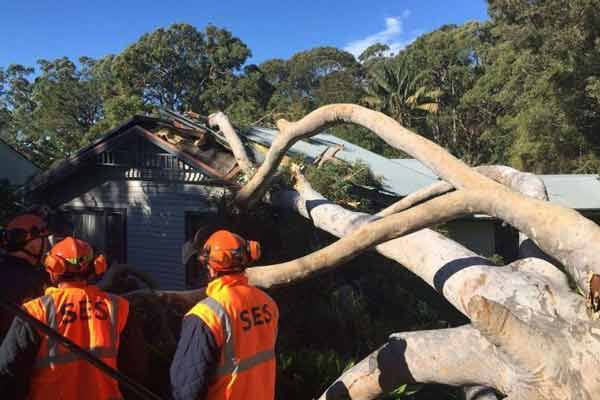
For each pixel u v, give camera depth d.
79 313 2.41
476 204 3.75
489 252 14.56
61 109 43.44
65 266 2.45
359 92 47.47
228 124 9.03
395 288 8.35
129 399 2.67
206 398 2.48
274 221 7.73
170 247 10.16
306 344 6.79
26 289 2.95
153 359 4.47
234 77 45.38
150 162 10.27
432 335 3.61
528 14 19.16
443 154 4.39
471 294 3.63
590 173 22.06
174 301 4.40
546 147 22.30
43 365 2.30
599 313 2.81
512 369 3.07
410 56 40.41
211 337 2.40
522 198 3.50
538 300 3.31
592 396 2.60
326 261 4.39
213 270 2.65
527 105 22.33
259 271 4.60
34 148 27.03
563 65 19.02
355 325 7.27
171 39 45.66
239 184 8.30
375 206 10.49
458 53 38.59
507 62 22.94
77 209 11.73
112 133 10.31
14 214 11.03
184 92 47.06
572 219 3.19
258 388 2.56
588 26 18.22
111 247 11.09
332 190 8.28
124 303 2.60
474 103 33.38
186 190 9.91
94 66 48.00
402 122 37.44
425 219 3.98
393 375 3.73
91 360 2.23
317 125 5.90
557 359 2.67
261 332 2.62
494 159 32.12
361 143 32.28
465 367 3.40
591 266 3.03
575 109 20.22
